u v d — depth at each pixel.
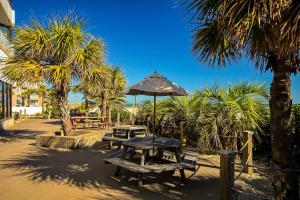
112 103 21.05
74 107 29.34
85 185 6.08
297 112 7.65
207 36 4.78
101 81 11.59
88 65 10.73
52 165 7.89
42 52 10.77
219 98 9.45
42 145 11.20
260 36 3.99
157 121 11.85
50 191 5.70
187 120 10.18
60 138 10.80
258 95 9.12
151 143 6.53
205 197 5.41
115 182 6.30
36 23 10.73
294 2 3.31
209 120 9.17
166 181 6.38
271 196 5.34
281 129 4.15
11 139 13.46
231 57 5.03
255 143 8.95
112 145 11.23
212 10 4.13
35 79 10.50
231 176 4.37
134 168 5.83
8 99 22.11
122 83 19.59
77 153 9.70
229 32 3.79
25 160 8.55
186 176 6.78
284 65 4.11
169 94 7.16
